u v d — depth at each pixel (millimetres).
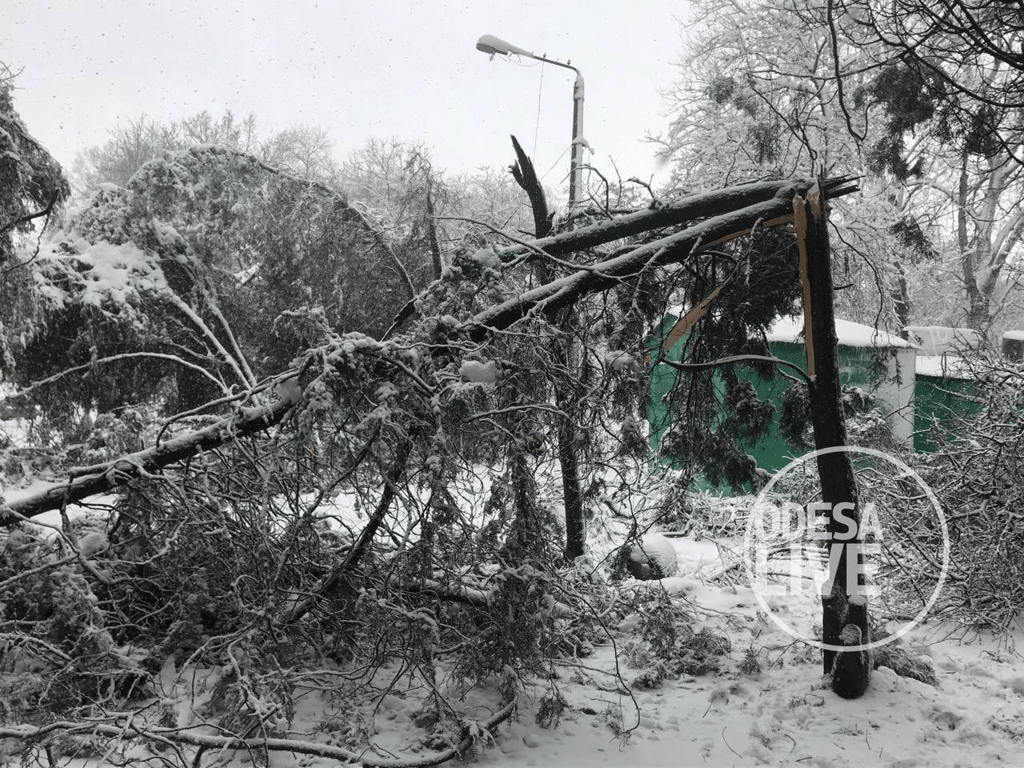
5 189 5625
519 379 4961
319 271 8438
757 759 4434
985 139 6973
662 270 6516
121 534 5391
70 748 4156
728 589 7797
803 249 5199
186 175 7934
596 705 5164
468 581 5137
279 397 4637
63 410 7355
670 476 7473
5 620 4938
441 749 4371
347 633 4984
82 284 7199
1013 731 4719
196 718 4484
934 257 12039
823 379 5199
